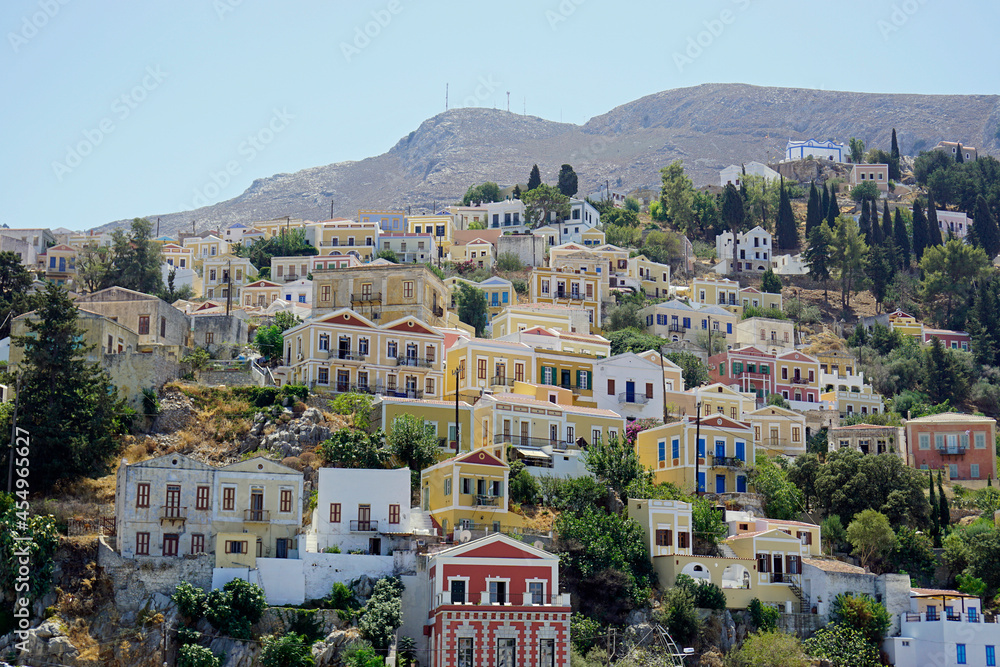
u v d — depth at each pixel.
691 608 107.31
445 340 162.88
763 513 132.88
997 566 124.38
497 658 98.12
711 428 136.25
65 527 102.31
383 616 98.38
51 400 114.38
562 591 108.12
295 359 149.50
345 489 108.31
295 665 92.50
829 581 115.38
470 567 101.06
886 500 134.00
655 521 116.62
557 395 150.12
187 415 129.75
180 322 161.75
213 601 95.75
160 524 101.19
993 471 162.62
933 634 110.31
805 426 172.12
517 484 122.75
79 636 94.12
